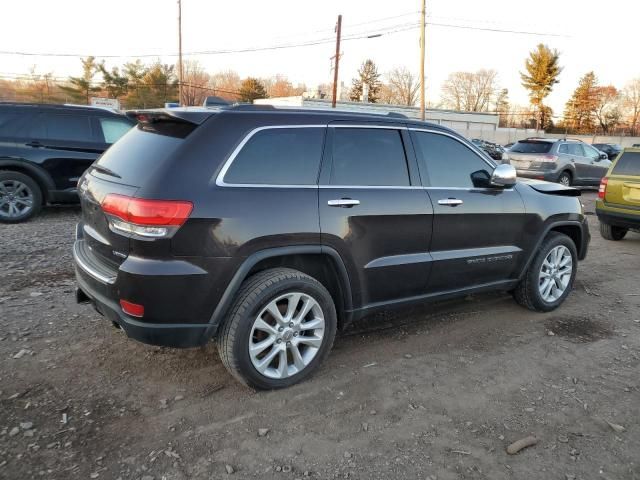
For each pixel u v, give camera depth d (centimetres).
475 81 8275
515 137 5075
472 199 405
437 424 293
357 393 323
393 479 248
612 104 7350
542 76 6981
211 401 308
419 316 459
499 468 258
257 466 254
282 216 304
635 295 545
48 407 294
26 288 479
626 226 802
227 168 294
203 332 292
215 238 283
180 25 3409
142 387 320
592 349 402
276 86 7769
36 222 779
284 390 323
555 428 294
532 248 452
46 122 783
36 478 238
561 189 486
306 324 326
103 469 246
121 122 840
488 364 370
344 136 346
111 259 295
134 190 279
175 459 256
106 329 396
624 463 265
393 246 361
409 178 373
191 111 303
